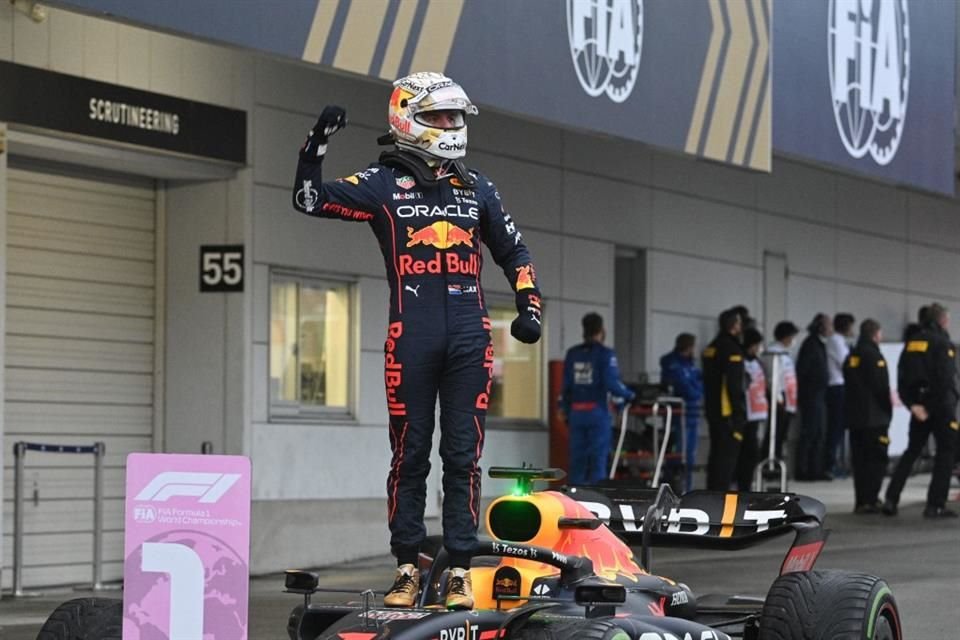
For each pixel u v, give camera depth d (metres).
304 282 53.66
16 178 47.25
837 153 58.91
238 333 50.72
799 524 27.20
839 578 25.50
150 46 48.19
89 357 49.44
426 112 22.97
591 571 23.81
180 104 48.78
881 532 58.34
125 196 50.59
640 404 63.91
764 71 54.56
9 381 47.09
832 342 78.50
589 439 58.19
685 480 65.81
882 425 63.69
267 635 36.22
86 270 49.34
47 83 44.94
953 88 67.00
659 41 49.91
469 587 22.62
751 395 67.12
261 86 51.59
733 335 63.41
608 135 47.94
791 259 79.75
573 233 65.44
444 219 23.03
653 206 70.25
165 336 51.66
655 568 48.53
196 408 51.22
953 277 93.81
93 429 49.56
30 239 47.66
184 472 19.41
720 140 52.41
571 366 58.47
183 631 19.34
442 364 22.98
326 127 21.88
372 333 56.09
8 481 47.09
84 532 49.19
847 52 59.66
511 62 44.25
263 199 51.62
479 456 23.12
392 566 52.28
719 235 74.62
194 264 51.34
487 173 61.09
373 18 40.06
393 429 23.12
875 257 86.69
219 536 19.30
